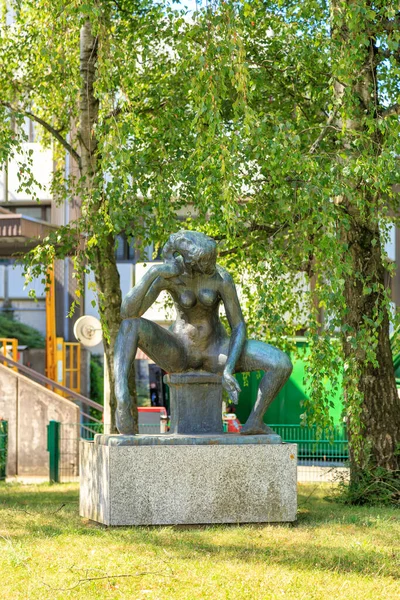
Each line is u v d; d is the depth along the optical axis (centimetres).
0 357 2383
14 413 2262
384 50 1419
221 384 1206
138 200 1500
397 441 1479
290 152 1227
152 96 1627
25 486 1869
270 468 1148
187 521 1120
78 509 1326
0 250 2352
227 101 1587
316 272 1278
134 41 1711
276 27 1543
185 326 1208
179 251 1169
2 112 1563
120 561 901
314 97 1552
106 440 1141
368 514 1277
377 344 1370
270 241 1494
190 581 824
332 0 1281
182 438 1131
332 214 1215
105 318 1546
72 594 774
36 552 945
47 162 3128
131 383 1630
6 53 1894
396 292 2912
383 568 895
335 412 2388
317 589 805
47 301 2827
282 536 1064
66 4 1392
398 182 1278
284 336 1702
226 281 1188
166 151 1537
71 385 3008
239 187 1427
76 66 1641
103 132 1363
